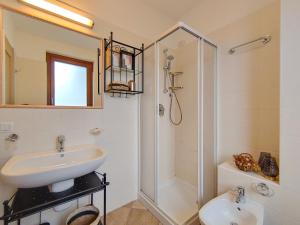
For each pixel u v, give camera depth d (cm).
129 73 184
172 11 213
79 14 147
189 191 207
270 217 112
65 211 145
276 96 132
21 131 124
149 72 188
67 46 144
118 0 175
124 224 157
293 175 102
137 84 190
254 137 145
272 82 134
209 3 186
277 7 130
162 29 214
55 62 138
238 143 157
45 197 108
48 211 137
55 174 99
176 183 224
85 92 153
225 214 119
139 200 194
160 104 204
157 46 179
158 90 184
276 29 131
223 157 170
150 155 187
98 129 160
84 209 142
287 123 104
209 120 167
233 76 160
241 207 115
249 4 149
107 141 171
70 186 120
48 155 125
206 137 165
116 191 180
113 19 171
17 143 122
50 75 136
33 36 129
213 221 110
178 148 226
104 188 126
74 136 148
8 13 119
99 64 160
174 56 212
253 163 126
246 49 150
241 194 119
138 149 197
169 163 222
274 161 121
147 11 201
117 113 178
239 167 132
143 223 158
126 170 187
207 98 166
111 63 159
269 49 135
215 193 170
